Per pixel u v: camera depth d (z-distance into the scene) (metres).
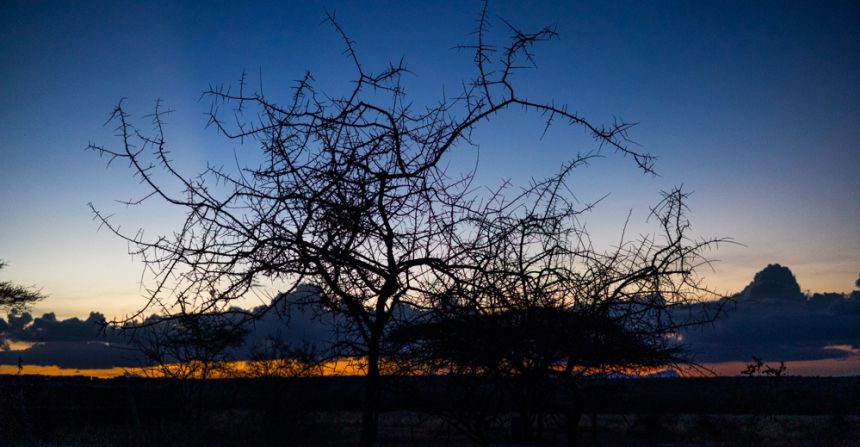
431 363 4.66
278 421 15.70
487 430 4.81
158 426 17.42
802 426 24.67
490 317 4.48
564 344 4.80
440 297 4.42
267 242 4.36
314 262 4.47
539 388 5.08
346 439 16.06
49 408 18.16
